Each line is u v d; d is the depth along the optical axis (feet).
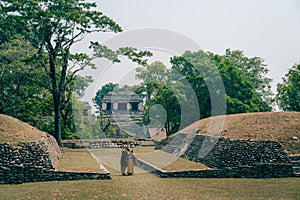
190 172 73.67
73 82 143.74
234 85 168.35
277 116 101.09
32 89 148.77
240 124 102.58
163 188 61.93
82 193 57.11
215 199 53.83
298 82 159.84
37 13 118.52
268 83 240.94
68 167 77.25
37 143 75.25
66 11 123.44
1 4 119.85
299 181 67.56
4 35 142.82
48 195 55.57
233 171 73.41
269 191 59.00
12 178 65.41
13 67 143.33
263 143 78.28
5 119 87.56
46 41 127.54
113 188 61.36
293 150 82.74
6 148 70.18
